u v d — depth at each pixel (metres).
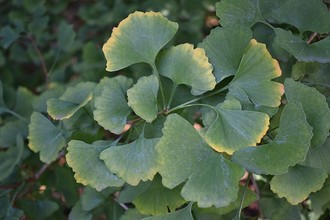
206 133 0.50
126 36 0.55
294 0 0.55
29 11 1.05
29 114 0.83
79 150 0.54
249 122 0.50
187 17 1.00
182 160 0.49
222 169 0.49
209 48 0.54
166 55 0.55
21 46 1.14
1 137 0.76
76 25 1.27
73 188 0.76
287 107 0.50
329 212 0.69
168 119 0.50
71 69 1.08
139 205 0.58
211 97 0.56
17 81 1.12
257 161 0.49
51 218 0.79
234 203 0.57
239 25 0.55
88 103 0.62
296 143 0.49
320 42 0.54
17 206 0.74
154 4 0.98
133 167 0.51
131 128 0.58
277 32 0.54
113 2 1.08
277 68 0.53
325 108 0.51
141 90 0.53
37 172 0.77
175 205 0.58
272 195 0.66
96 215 0.74
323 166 0.53
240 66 0.54
